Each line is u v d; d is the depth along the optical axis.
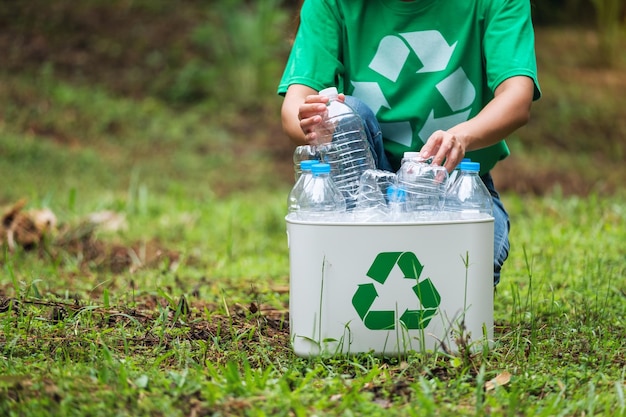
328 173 2.86
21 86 11.83
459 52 3.16
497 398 2.35
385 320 2.74
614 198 7.65
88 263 5.21
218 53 13.09
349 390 2.42
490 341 2.84
